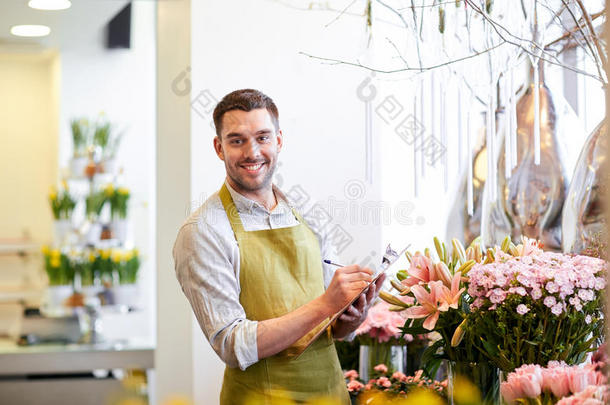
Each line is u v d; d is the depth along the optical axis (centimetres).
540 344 172
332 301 194
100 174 562
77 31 566
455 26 204
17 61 682
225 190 212
